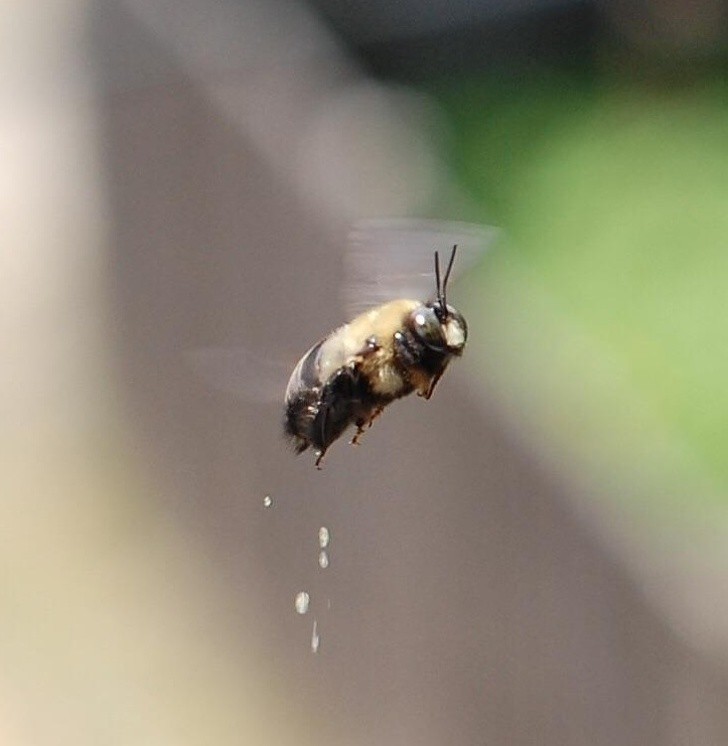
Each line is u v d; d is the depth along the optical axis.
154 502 0.60
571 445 0.49
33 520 0.61
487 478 0.50
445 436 0.51
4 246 0.70
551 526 0.49
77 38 0.69
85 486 0.62
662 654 0.48
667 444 0.52
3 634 0.57
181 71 0.56
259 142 0.54
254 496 0.55
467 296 0.52
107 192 0.62
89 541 0.60
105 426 0.63
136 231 0.60
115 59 0.61
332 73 0.58
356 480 0.52
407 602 0.52
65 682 0.55
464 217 0.56
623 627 0.48
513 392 0.50
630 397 0.52
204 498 0.57
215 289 0.56
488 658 0.51
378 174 0.54
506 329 0.51
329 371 0.42
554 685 0.50
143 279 0.60
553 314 0.53
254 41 0.57
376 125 0.56
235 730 0.54
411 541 0.52
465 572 0.51
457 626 0.51
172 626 0.56
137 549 0.59
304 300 0.54
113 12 0.61
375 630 0.52
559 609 0.49
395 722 0.52
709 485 0.58
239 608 0.55
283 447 0.54
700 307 0.70
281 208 0.54
